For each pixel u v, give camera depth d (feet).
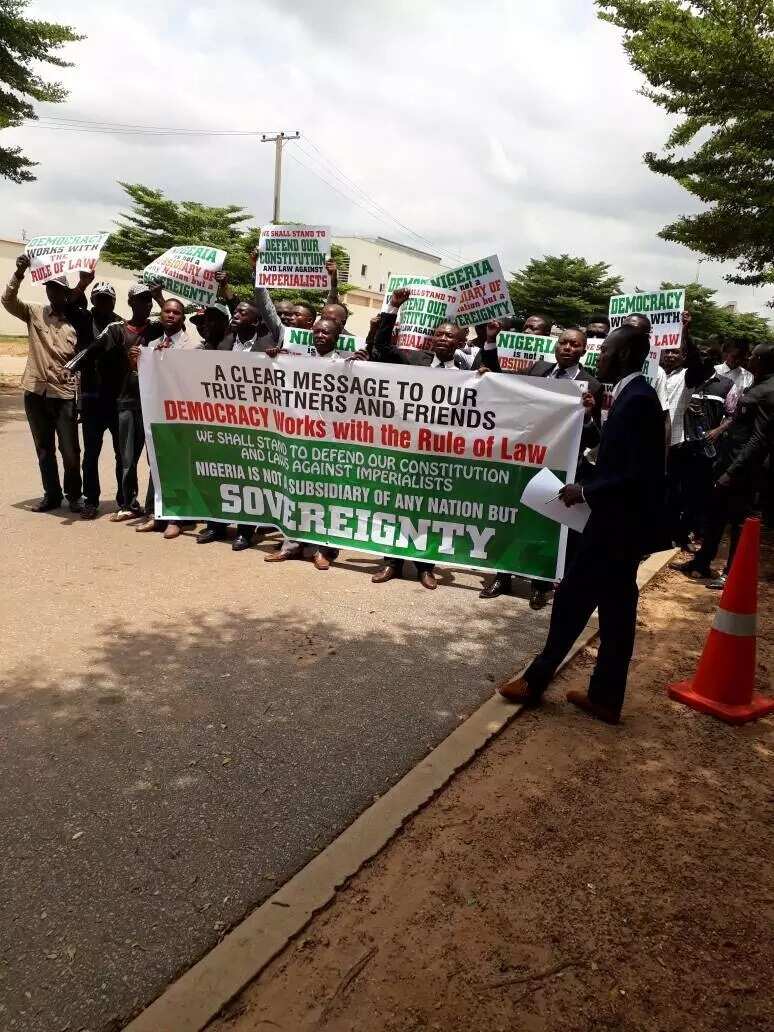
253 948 7.72
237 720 12.29
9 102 50.98
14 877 8.61
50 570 18.67
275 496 21.16
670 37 28.27
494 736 12.20
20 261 22.26
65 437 23.21
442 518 19.51
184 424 21.59
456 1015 7.16
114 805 9.99
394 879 8.94
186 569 19.52
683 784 11.26
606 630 12.69
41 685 13.01
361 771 11.16
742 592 13.43
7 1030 6.82
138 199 112.78
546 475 13.65
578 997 7.43
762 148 31.50
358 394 19.63
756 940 8.27
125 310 133.69
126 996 7.25
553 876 9.11
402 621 17.10
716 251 34.68
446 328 19.77
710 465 24.29
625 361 12.29
